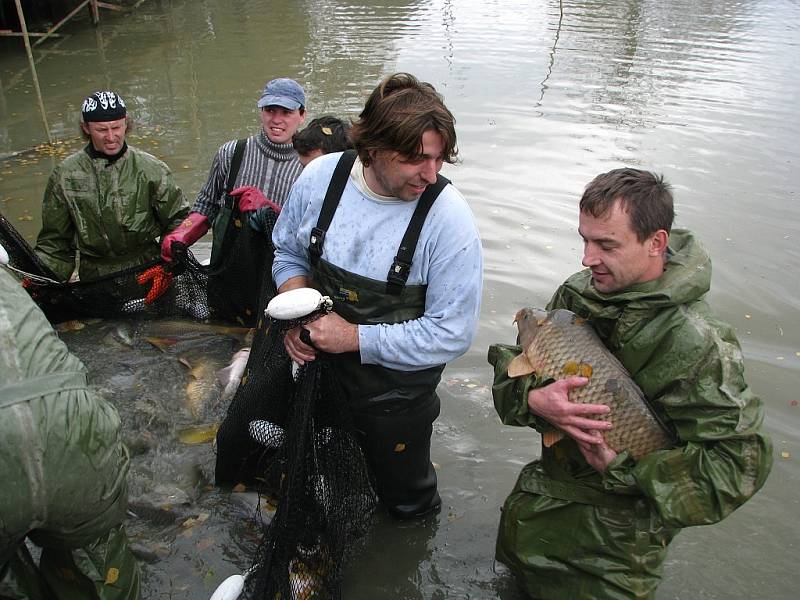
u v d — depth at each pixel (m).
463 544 3.41
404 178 2.52
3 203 7.27
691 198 7.41
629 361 2.48
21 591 2.58
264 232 4.23
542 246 6.35
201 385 4.30
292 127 4.37
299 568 2.89
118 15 17.66
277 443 3.18
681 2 19.83
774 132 9.41
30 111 10.50
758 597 3.17
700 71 12.37
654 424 2.44
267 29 16.11
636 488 2.46
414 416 3.00
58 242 4.99
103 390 4.24
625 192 2.34
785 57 13.34
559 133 9.34
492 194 7.42
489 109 10.35
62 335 4.82
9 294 2.18
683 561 3.34
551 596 2.78
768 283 5.82
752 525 3.56
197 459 3.79
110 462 2.28
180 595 3.07
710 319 2.42
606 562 2.62
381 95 2.49
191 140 9.25
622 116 10.01
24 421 2.02
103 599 2.56
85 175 4.83
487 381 4.64
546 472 2.82
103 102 4.64
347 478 2.92
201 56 13.73
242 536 3.37
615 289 2.49
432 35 15.59
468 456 4.00
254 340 3.49
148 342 4.73
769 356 4.89
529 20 17.27
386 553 3.35
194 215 4.73
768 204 7.31
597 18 17.45
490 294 5.61
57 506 2.14
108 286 4.86
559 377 2.56
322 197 2.84
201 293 4.86
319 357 2.80
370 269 2.74
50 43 14.84
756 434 2.29
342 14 17.97
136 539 3.32
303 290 2.66
